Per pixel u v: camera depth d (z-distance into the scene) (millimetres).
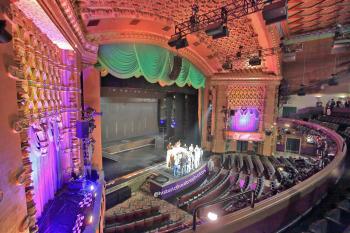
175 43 10992
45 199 5867
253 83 19562
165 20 11539
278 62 17078
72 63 8070
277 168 15945
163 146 21953
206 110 21031
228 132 20531
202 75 19953
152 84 18141
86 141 8805
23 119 4043
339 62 19547
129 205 12469
